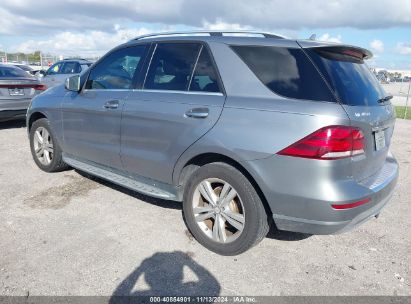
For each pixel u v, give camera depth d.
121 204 4.27
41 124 5.15
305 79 2.82
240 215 3.10
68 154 4.88
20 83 8.14
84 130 4.41
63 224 3.74
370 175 3.07
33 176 5.14
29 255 3.16
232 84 3.11
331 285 2.89
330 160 2.64
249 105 2.95
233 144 2.96
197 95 3.29
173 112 3.38
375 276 3.02
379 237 3.68
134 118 3.72
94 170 4.46
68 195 4.49
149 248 3.34
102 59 4.36
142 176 3.89
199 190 3.34
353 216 2.76
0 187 4.70
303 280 2.95
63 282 2.83
